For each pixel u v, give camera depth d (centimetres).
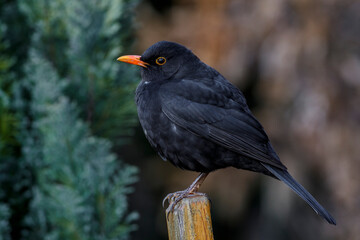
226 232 2069
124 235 935
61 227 924
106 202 923
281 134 1792
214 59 1719
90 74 993
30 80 984
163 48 1022
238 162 986
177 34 1770
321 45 1680
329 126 1703
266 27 1698
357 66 1725
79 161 923
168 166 1952
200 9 1767
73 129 927
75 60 984
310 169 1817
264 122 1809
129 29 1069
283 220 1934
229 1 1750
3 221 928
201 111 977
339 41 1727
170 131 979
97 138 1019
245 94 1909
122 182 933
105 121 1026
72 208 912
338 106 1698
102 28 990
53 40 1024
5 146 981
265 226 1997
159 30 1794
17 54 1080
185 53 1036
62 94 978
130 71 1021
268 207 1933
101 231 924
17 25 1081
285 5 1694
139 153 1983
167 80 1021
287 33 1689
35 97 959
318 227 1953
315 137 1702
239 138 973
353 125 1708
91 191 917
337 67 1712
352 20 1728
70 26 1006
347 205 1731
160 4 1923
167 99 978
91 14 988
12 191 988
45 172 947
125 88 1018
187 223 770
